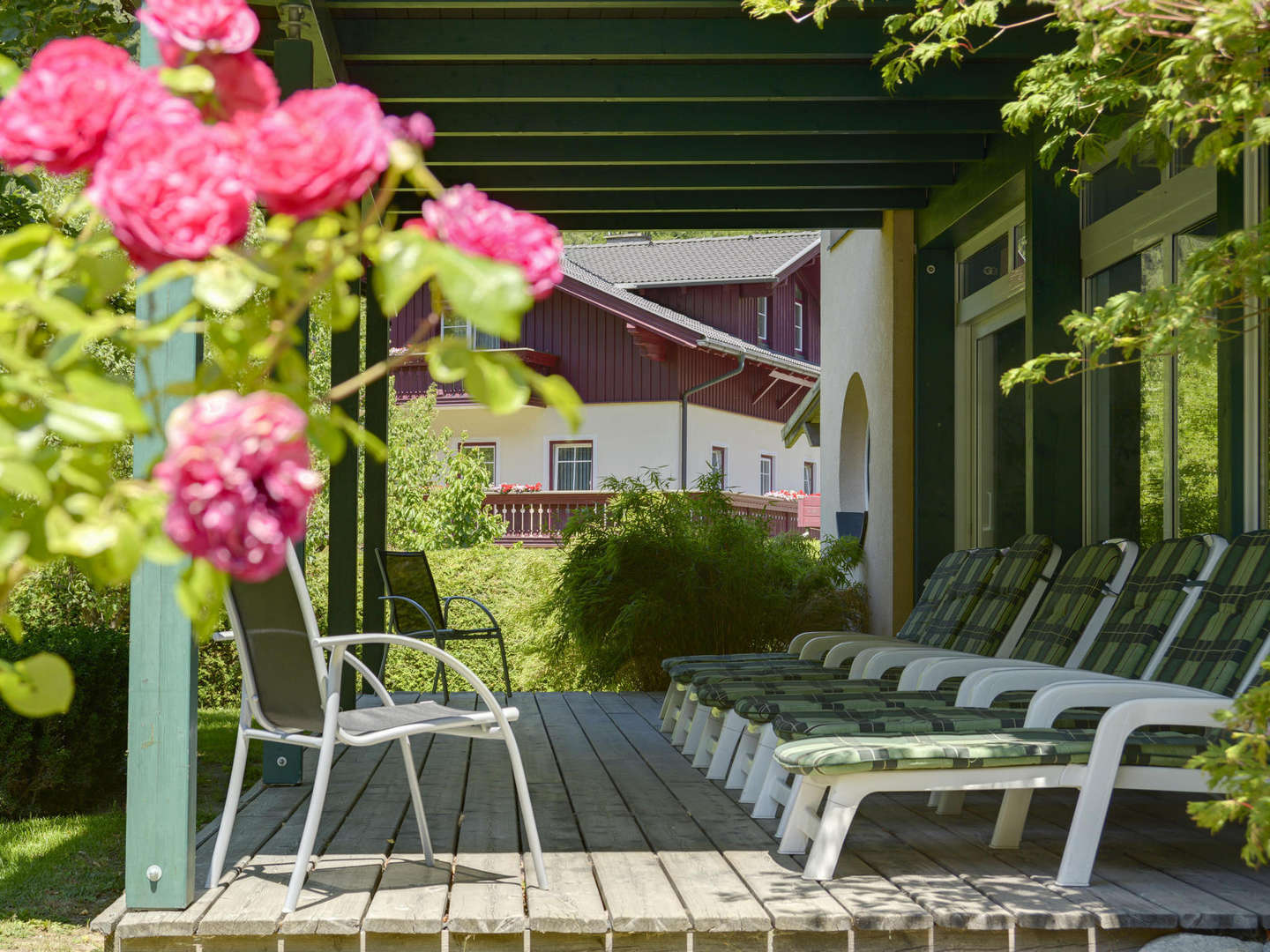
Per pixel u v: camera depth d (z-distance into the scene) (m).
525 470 20.59
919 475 8.20
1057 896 3.20
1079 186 3.56
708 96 5.89
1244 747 2.47
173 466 1.07
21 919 4.10
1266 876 3.44
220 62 1.23
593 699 8.17
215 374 1.26
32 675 1.20
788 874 3.44
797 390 24.00
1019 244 7.26
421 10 5.44
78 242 1.24
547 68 5.87
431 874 3.47
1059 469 6.11
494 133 6.36
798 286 24.75
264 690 3.38
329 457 1.29
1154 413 5.68
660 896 3.20
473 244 1.12
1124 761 3.38
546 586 10.89
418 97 5.87
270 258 1.19
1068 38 5.49
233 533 1.07
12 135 1.14
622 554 9.13
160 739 3.11
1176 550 4.55
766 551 9.41
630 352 20.16
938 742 3.42
